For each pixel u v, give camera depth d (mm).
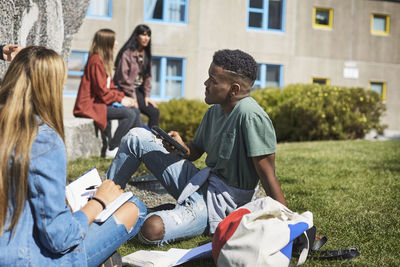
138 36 7012
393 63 18594
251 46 17094
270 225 2193
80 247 1905
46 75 1828
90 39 15414
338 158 7191
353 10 18078
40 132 1771
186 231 2893
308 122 12281
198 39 16547
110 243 2082
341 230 3346
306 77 17719
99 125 6395
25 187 1714
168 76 16562
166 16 16391
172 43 16344
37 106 1804
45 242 1765
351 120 12461
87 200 2279
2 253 1697
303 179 5336
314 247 2756
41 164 1728
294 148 8828
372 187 4895
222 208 2912
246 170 2879
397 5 18516
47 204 1726
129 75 7008
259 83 17344
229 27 16828
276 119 12898
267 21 17438
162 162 3123
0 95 1810
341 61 18047
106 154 6777
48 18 4422
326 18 18031
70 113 15141
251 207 2451
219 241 2293
